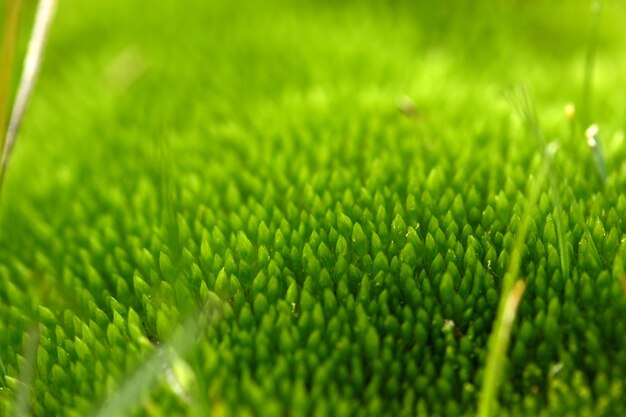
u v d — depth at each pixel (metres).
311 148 0.14
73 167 0.15
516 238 0.10
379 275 0.10
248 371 0.09
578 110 0.15
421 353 0.10
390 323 0.10
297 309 0.10
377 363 0.09
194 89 0.17
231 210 0.12
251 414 0.09
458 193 0.11
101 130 0.16
